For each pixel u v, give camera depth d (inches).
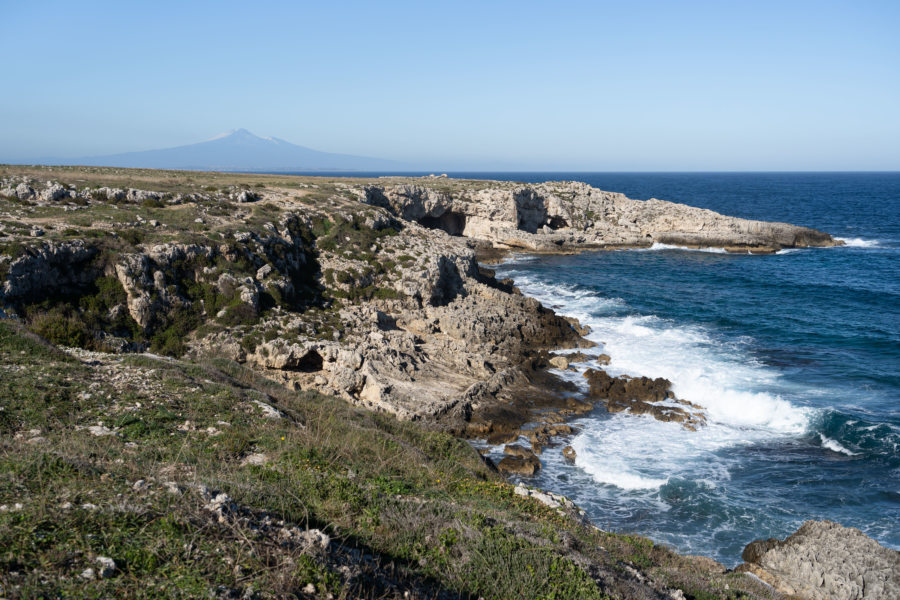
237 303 1181.1
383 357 1130.7
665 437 1014.4
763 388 1200.2
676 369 1309.1
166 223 1355.8
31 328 899.4
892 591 539.2
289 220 1658.5
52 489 281.6
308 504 370.6
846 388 1197.1
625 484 863.7
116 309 1051.9
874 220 4448.8
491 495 562.6
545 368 1328.7
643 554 549.0
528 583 329.4
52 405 497.0
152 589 217.3
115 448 413.1
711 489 848.3
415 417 993.5
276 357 1087.6
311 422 631.8
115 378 621.3
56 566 217.5
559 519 553.3
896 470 884.6
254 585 236.4
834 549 600.1
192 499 295.3
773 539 663.8
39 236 1083.9
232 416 562.9
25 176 1691.7
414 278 1533.0
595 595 332.5
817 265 2657.5
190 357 1045.2
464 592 314.5
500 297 1691.7
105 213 1360.7
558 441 994.7
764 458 940.6
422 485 521.0
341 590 256.2
